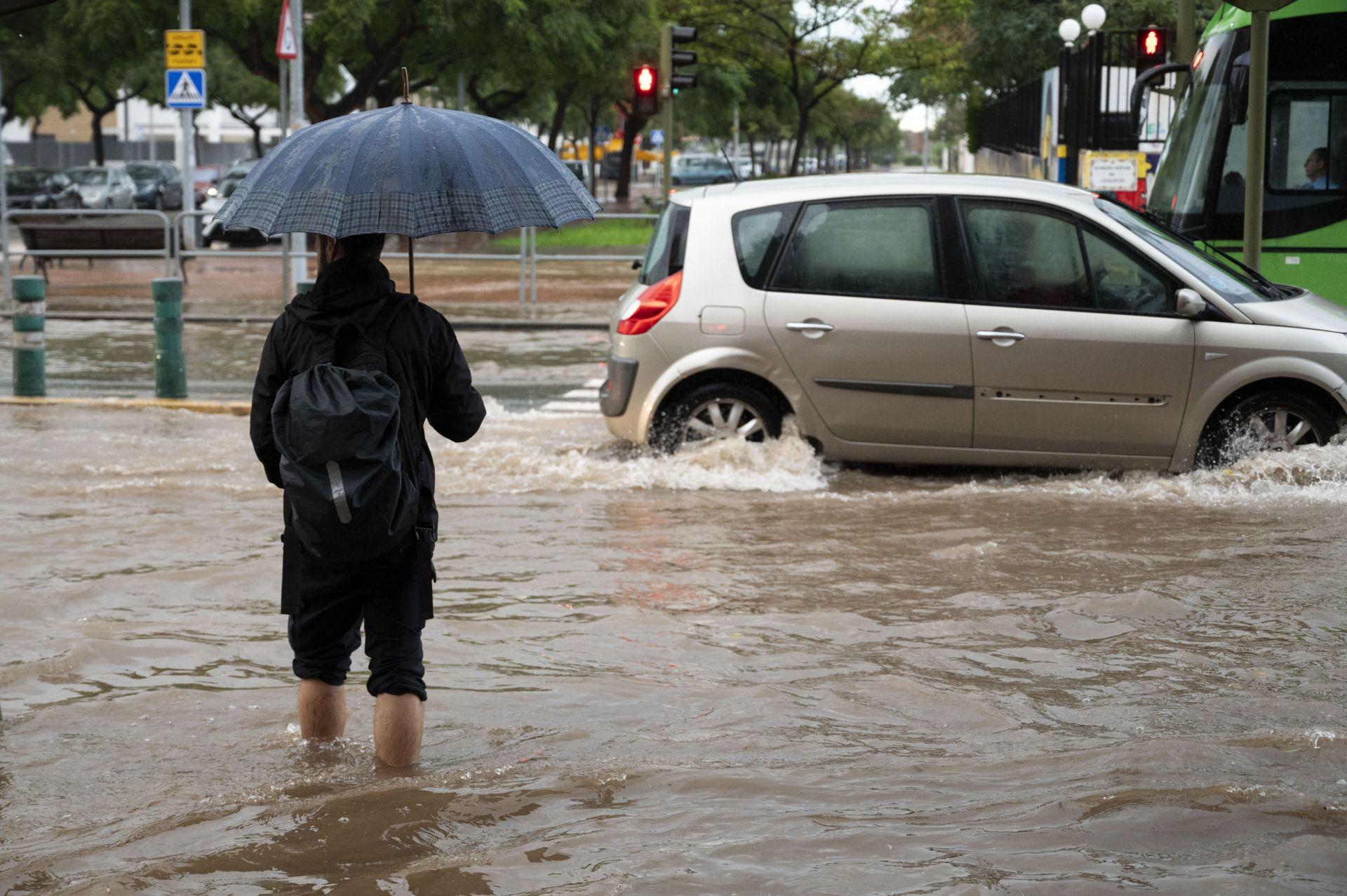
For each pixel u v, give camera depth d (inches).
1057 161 1525.6
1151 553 427.8
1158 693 296.8
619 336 580.4
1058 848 204.7
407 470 243.0
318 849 213.0
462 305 1334.9
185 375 799.1
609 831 216.8
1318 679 304.5
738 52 2405.3
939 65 2319.1
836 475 578.2
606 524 483.2
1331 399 545.3
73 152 5172.2
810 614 365.4
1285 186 818.2
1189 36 959.0
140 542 452.8
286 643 345.7
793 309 565.9
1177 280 551.5
